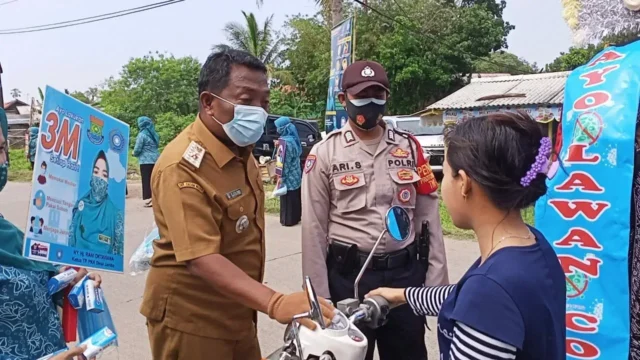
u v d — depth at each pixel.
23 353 1.59
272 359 1.64
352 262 2.51
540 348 1.28
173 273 1.98
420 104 24.94
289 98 27.23
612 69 2.03
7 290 1.55
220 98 1.94
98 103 32.72
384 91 2.52
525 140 1.31
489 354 1.22
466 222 1.43
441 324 1.40
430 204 2.68
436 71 23.77
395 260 2.50
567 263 2.11
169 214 1.87
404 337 2.57
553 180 2.12
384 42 24.03
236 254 2.07
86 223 1.80
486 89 17.27
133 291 5.15
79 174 1.77
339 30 8.59
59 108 1.67
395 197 2.53
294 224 8.23
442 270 2.66
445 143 1.46
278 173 8.06
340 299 2.57
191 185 1.87
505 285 1.25
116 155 2.01
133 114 29.27
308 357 1.45
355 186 2.50
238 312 2.08
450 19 24.23
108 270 1.90
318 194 2.55
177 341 2.02
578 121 2.07
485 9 26.28
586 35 2.20
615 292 2.00
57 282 1.72
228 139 2.02
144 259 2.38
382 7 24.48
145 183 10.16
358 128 2.56
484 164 1.31
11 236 1.66
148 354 3.81
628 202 1.94
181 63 30.09
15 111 41.22
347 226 2.53
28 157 16.80
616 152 1.95
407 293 1.93
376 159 2.55
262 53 27.70
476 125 1.36
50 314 1.70
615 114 1.96
